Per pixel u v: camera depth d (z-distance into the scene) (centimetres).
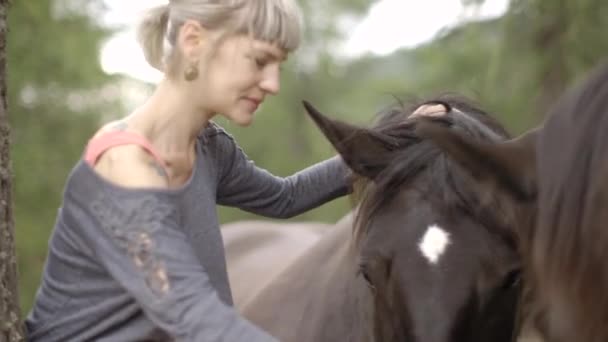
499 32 709
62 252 218
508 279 224
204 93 221
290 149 1302
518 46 699
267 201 273
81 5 860
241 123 223
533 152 184
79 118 845
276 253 429
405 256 229
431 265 226
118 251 206
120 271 206
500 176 184
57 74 816
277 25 217
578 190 162
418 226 231
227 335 199
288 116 1321
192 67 219
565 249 161
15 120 816
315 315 296
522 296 225
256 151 1282
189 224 224
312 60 1407
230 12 215
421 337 222
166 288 202
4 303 234
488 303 224
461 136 187
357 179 252
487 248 225
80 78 830
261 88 222
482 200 224
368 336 255
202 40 218
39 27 798
